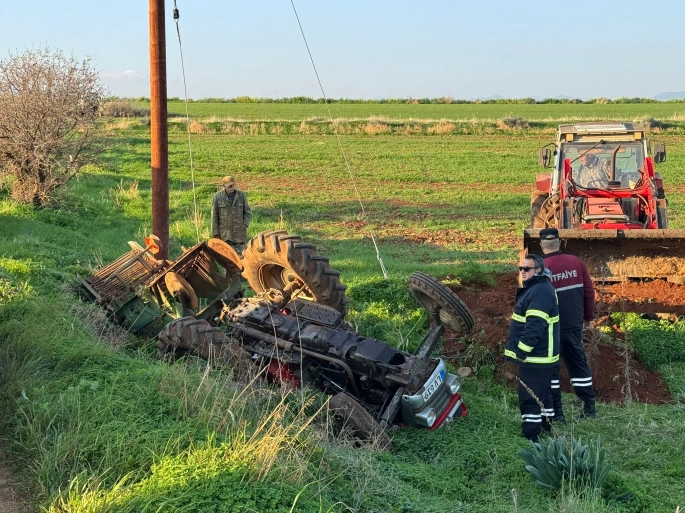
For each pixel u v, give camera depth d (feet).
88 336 24.49
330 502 14.98
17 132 53.57
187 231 52.49
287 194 78.28
